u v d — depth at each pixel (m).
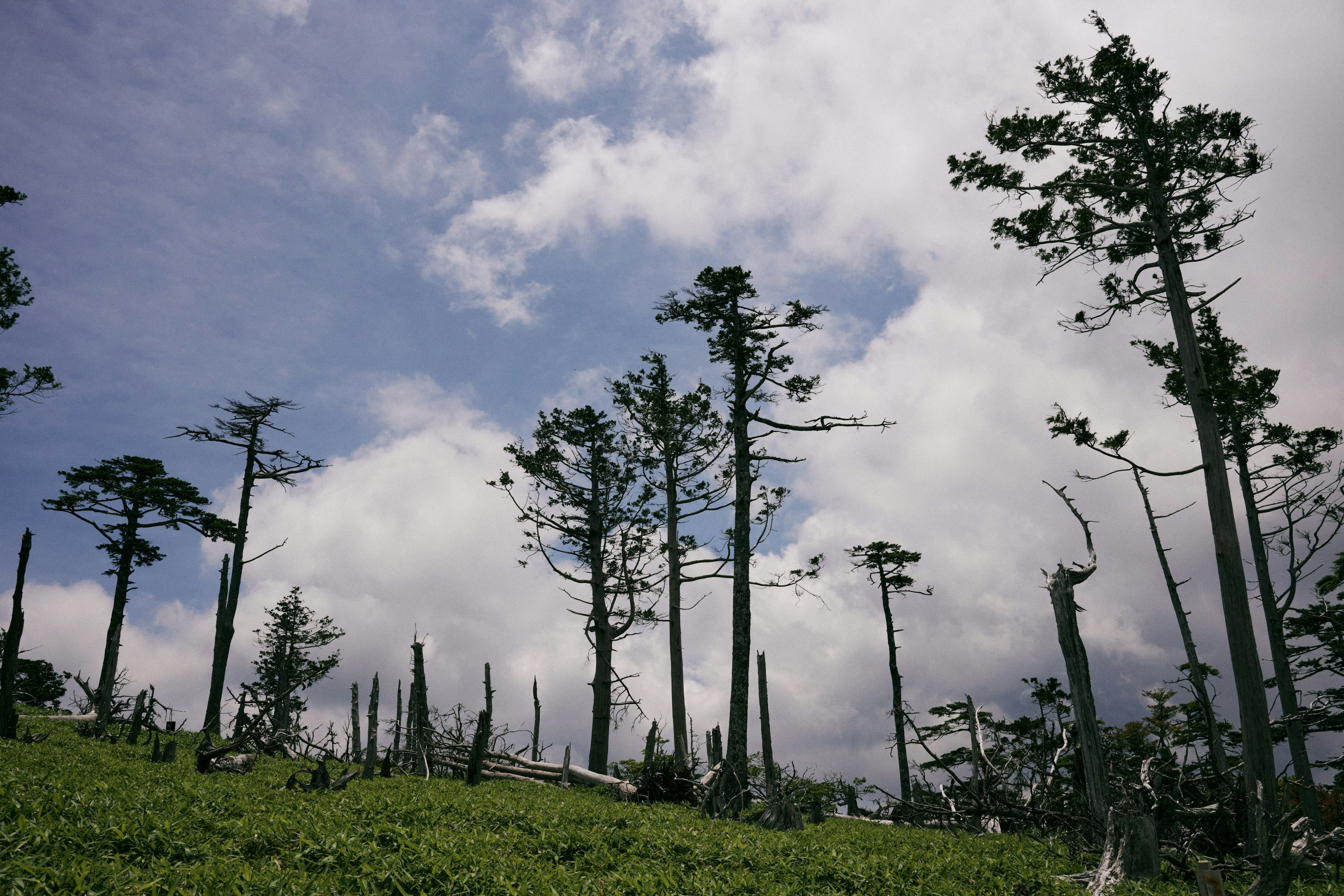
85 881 6.79
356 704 31.92
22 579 24.94
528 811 13.70
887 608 36.56
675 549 29.59
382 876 8.26
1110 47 19.44
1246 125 18.30
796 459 25.09
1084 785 15.98
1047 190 20.61
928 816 22.11
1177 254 20.22
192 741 30.34
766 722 35.50
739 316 25.34
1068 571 16.09
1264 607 23.69
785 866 11.52
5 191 23.97
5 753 17.25
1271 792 13.41
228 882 7.32
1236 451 24.28
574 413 32.22
